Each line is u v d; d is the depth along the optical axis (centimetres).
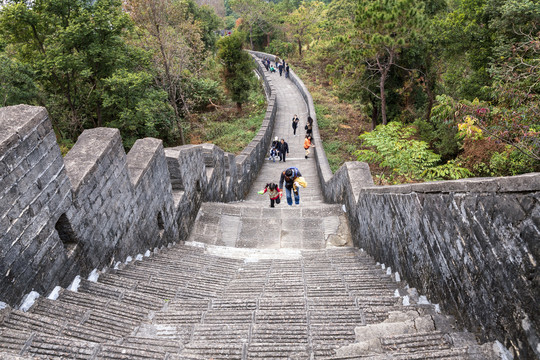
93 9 1798
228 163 1357
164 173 778
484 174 1098
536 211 229
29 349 299
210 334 359
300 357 304
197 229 954
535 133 796
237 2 5712
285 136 2448
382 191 602
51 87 1964
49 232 422
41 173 410
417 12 1572
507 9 1270
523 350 245
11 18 1656
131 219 632
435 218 391
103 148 540
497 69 1249
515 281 252
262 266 648
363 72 1977
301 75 3959
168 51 1961
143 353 297
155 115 2042
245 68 2731
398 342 309
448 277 362
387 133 1162
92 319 387
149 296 463
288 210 1014
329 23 4509
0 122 382
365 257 689
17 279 370
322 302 424
